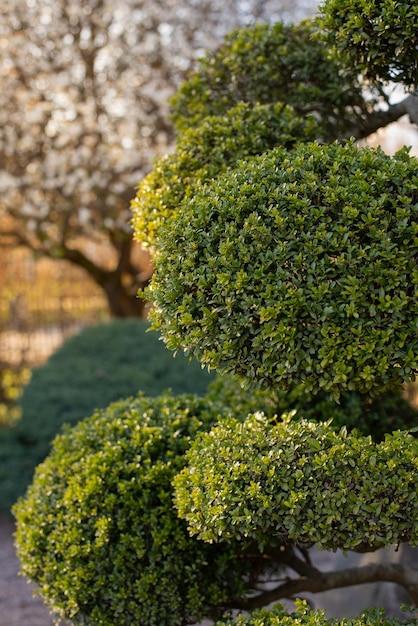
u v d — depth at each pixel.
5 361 6.20
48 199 5.56
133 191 5.50
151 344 5.17
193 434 2.34
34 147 5.45
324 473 1.77
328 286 1.65
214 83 2.59
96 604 2.17
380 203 1.67
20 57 5.28
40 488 2.34
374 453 1.78
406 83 2.08
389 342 1.66
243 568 2.28
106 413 2.54
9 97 5.38
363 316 1.65
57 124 5.45
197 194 1.89
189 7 5.45
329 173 1.77
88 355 5.13
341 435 1.85
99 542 2.12
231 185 1.83
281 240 1.71
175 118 2.64
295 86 2.52
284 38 2.53
